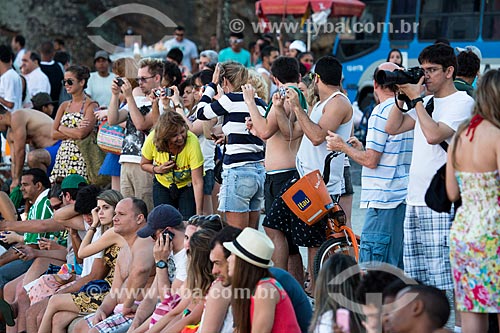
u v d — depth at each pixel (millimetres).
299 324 12047
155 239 14758
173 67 19750
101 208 16750
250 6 55375
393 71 12992
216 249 12023
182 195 18266
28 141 24672
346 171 18359
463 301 11617
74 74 21578
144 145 18312
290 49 34375
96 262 16438
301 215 15477
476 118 11414
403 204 14406
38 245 19875
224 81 17391
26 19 55531
